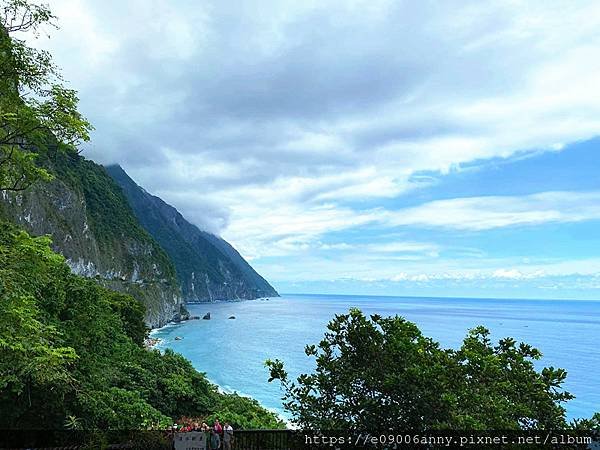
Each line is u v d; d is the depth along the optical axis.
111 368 22.94
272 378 5.29
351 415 4.91
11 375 11.70
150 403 22.81
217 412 24.08
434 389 4.57
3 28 8.22
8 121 8.46
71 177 114.25
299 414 5.09
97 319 22.50
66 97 8.88
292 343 85.88
